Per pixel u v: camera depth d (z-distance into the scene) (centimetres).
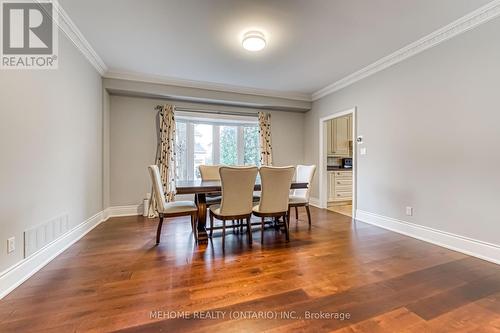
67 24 246
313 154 524
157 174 286
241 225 326
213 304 159
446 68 263
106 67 361
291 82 432
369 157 371
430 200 282
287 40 283
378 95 353
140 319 143
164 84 410
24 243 190
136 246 267
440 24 251
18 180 184
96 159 352
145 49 305
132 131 427
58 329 134
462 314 149
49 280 189
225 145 514
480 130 235
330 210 476
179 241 286
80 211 296
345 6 221
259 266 217
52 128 231
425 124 287
